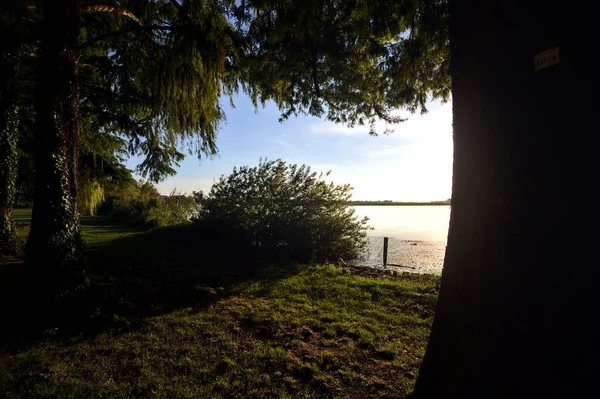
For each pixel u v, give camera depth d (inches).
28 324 171.3
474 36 69.5
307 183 407.5
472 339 66.9
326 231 402.3
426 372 80.8
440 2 174.7
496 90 63.8
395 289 242.8
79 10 226.5
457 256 73.6
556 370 51.8
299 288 244.1
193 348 147.6
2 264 316.2
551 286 53.1
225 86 281.7
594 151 49.3
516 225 59.0
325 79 230.5
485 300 64.6
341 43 197.6
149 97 340.2
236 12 195.0
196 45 239.8
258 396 113.6
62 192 215.9
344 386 120.1
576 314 50.2
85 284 222.5
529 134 57.2
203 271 300.0
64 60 217.2
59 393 113.2
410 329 172.1
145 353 142.6
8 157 370.9
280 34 179.0
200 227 470.3
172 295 221.9
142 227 671.8
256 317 183.8
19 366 131.6
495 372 60.7
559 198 52.7
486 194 65.9
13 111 361.1
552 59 53.7
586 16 50.3
